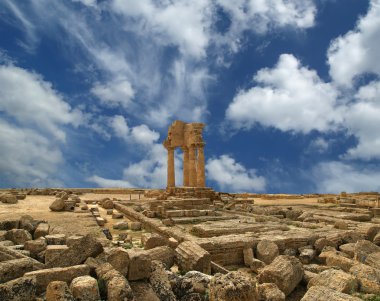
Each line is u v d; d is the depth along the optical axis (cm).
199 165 3350
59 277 644
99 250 752
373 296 720
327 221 1870
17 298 564
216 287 606
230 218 2011
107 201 2734
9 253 784
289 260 819
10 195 2620
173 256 991
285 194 4988
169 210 2109
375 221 2062
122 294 597
